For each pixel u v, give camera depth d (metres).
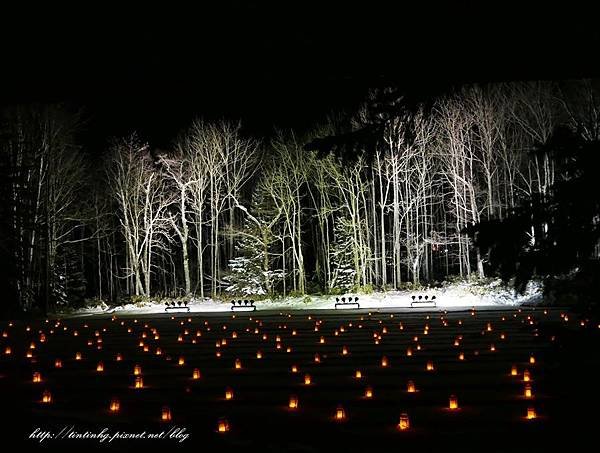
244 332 22.41
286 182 45.47
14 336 23.03
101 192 49.59
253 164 49.50
